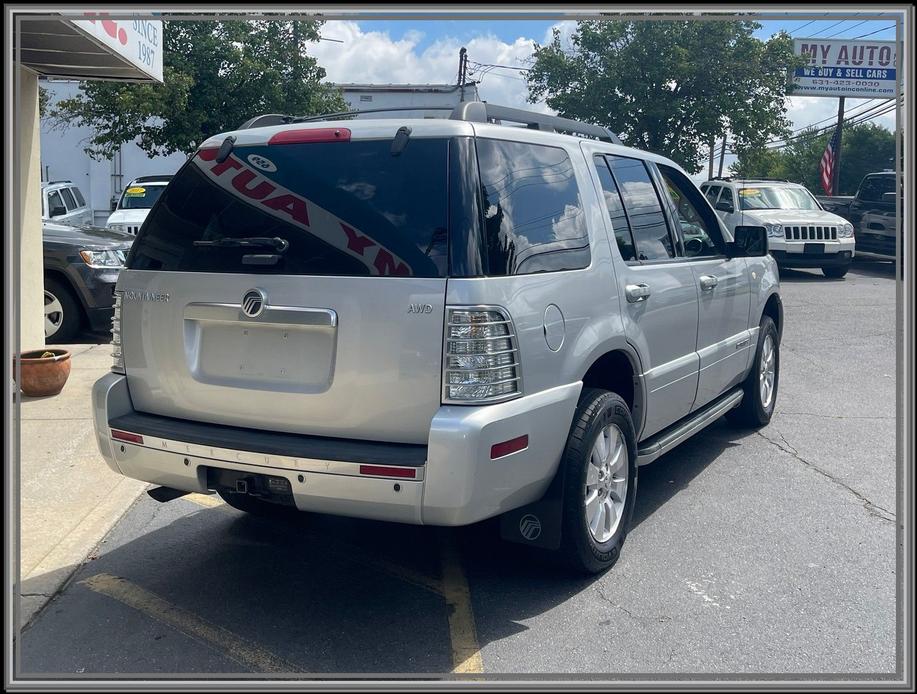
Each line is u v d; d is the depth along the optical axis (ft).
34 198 27.35
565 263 12.94
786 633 11.96
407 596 13.21
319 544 15.31
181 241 12.85
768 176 169.99
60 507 16.60
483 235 11.40
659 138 76.84
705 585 13.46
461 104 12.48
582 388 13.48
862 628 12.08
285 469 11.41
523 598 13.10
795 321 40.34
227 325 12.26
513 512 13.03
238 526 16.14
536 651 11.52
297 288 11.64
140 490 17.61
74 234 32.50
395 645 11.71
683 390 16.92
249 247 12.15
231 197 12.65
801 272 63.93
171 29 64.23
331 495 11.25
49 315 31.60
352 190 11.85
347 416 11.47
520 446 11.46
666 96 75.46
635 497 15.70
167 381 12.81
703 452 20.51
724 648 11.57
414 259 11.21
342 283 11.40
